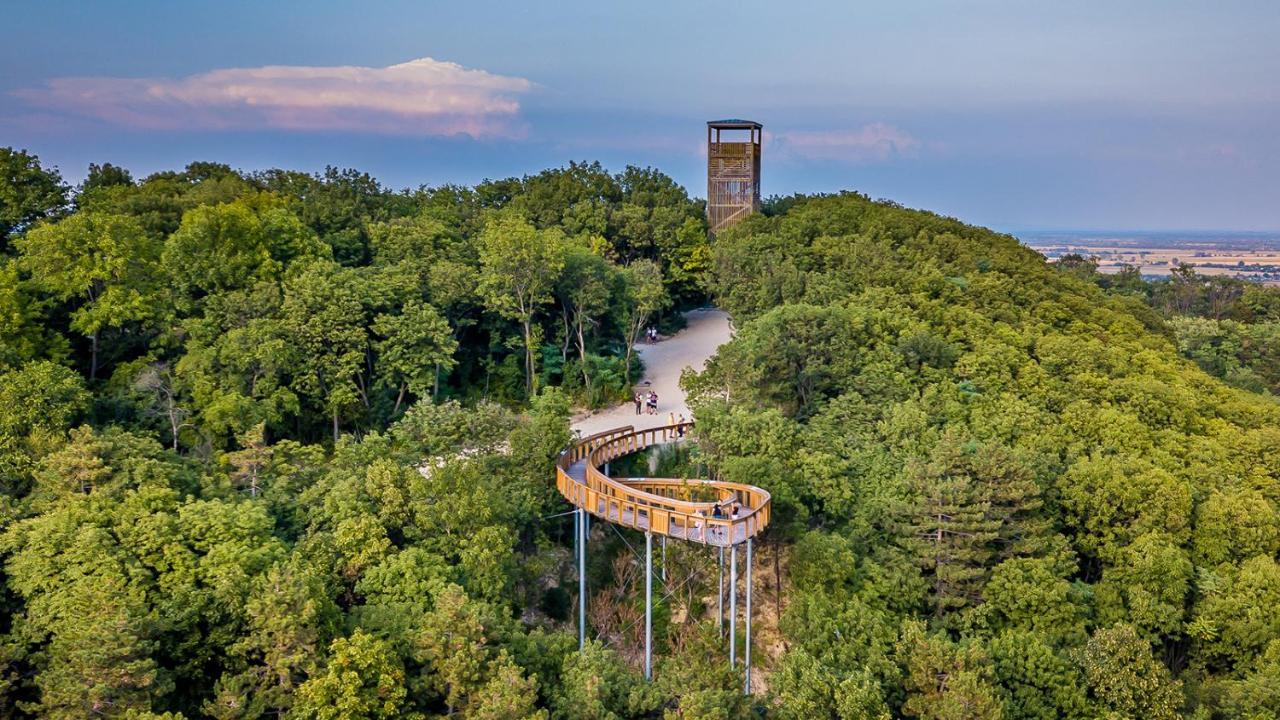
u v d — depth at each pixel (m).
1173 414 55.25
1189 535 43.44
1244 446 52.84
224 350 48.00
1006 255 84.44
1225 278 143.38
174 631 29.23
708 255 80.19
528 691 28.17
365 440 41.66
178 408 45.34
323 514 35.78
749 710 29.86
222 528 32.34
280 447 41.03
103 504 32.97
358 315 53.41
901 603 38.72
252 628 29.20
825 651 34.47
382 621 30.47
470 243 70.56
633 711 29.69
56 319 50.59
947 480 41.34
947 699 31.39
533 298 61.03
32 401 38.81
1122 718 32.56
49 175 58.94
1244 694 34.53
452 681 28.45
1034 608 38.00
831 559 38.59
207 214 55.31
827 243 76.75
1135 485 44.12
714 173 91.81
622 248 83.56
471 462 39.50
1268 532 43.69
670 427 50.47
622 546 45.94
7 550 31.95
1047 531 42.00
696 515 35.16
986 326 62.97
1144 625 39.00
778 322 54.91
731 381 51.00
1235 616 39.19
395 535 36.94
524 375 63.25
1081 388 56.25
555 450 43.94
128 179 79.44
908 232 84.25
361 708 27.11
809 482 43.16
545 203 84.94
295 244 59.47
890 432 47.97
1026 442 48.75
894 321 58.94
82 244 49.38
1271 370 95.38
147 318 50.78
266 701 27.52
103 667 26.09
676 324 81.06
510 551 36.25
